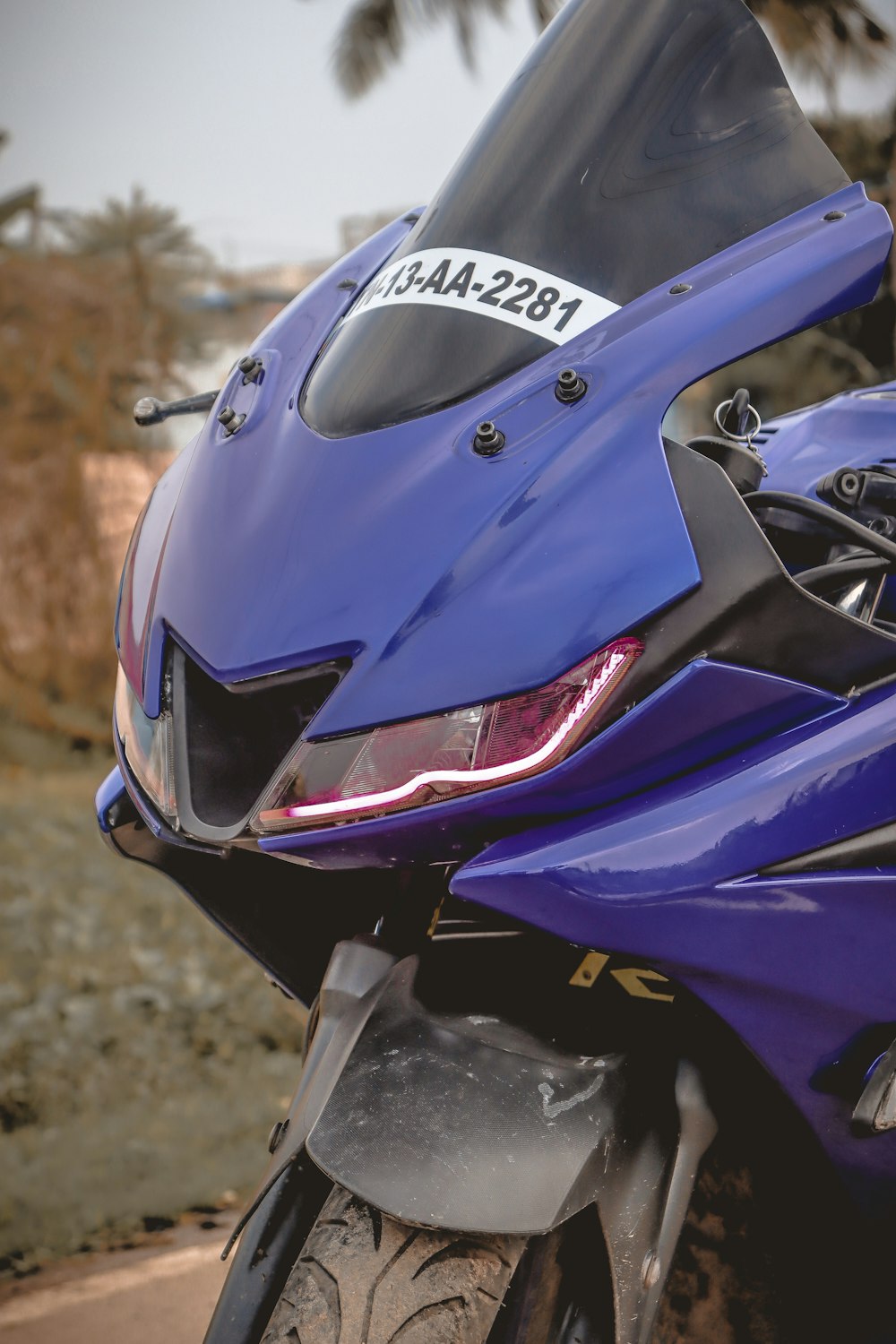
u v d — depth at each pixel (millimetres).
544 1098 1029
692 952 1028
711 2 1211
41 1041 2508
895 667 1074
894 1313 1114
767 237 1141
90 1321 1594
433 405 1115
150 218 10672
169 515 1191
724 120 1185
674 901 1021
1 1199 1897
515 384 1105
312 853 1055
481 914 1134
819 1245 1120
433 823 1032
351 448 1110
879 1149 1077
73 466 9711
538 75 1226
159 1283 1660
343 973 1113
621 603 1024
